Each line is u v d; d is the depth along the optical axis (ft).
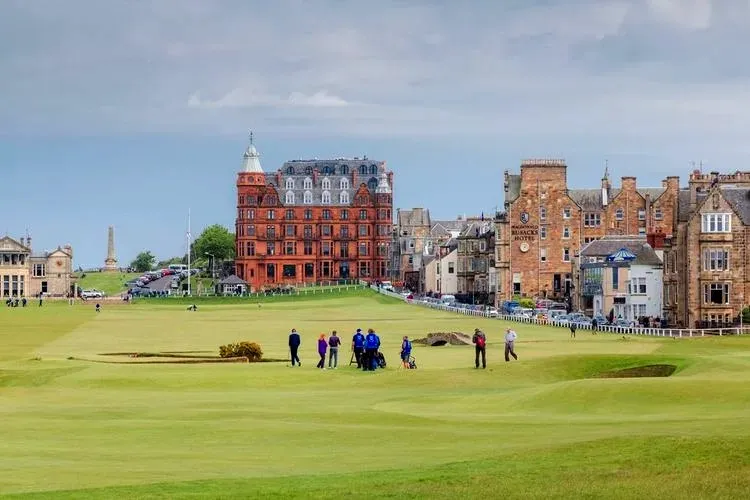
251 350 396.16
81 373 317.42
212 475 152.56
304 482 144.25
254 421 209.97
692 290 626.64
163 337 564.71
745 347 440.86
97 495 136.36
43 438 190.29
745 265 621.72
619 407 219.82
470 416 217.97
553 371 313.32
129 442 185.68
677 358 320.70
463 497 135.74
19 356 417.90
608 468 149.18
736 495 135.85
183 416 219.82
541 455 159.22
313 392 280.10
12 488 142.51
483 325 650.43
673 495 135.85
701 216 625.00
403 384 297.74
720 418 196.24
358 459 166.09
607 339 512.22
